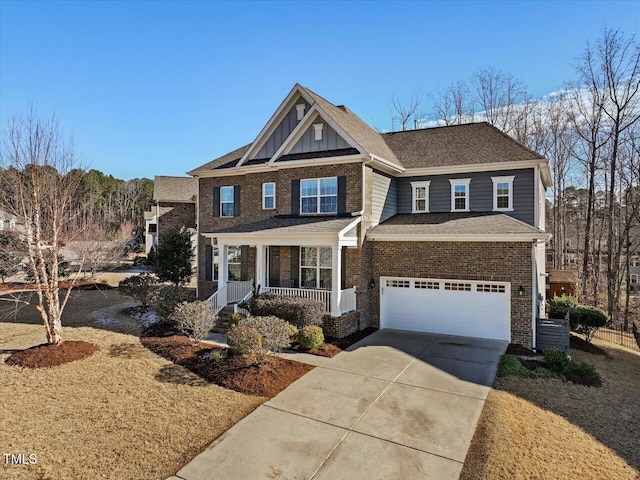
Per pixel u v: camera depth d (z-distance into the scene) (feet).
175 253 73.10
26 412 24.94
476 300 45.75
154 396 27.81
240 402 27.25
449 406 26.99
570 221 133.49
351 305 48.03
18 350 36.96
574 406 27.76
